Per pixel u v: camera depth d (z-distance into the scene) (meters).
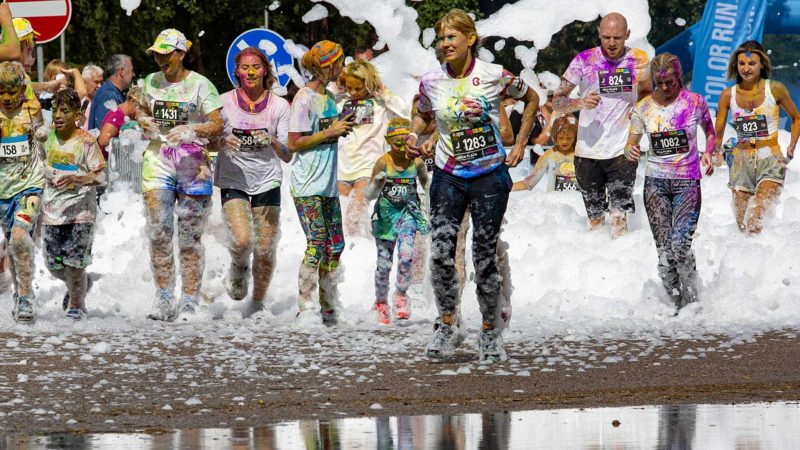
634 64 24.45
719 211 27.58
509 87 14.63
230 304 21.94
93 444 9.94
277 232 20.94
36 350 16.33
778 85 24.62
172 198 20.30
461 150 14.63
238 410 11.76
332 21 67.12
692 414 11.26
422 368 14.65
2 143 19.28
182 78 20.05
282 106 20.50
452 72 14.67
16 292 19.66
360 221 24.03
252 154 20.50
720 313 20.12
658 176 20.83
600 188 24.89
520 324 19.16
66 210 19.92
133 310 21.75
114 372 14.29
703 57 44.28
